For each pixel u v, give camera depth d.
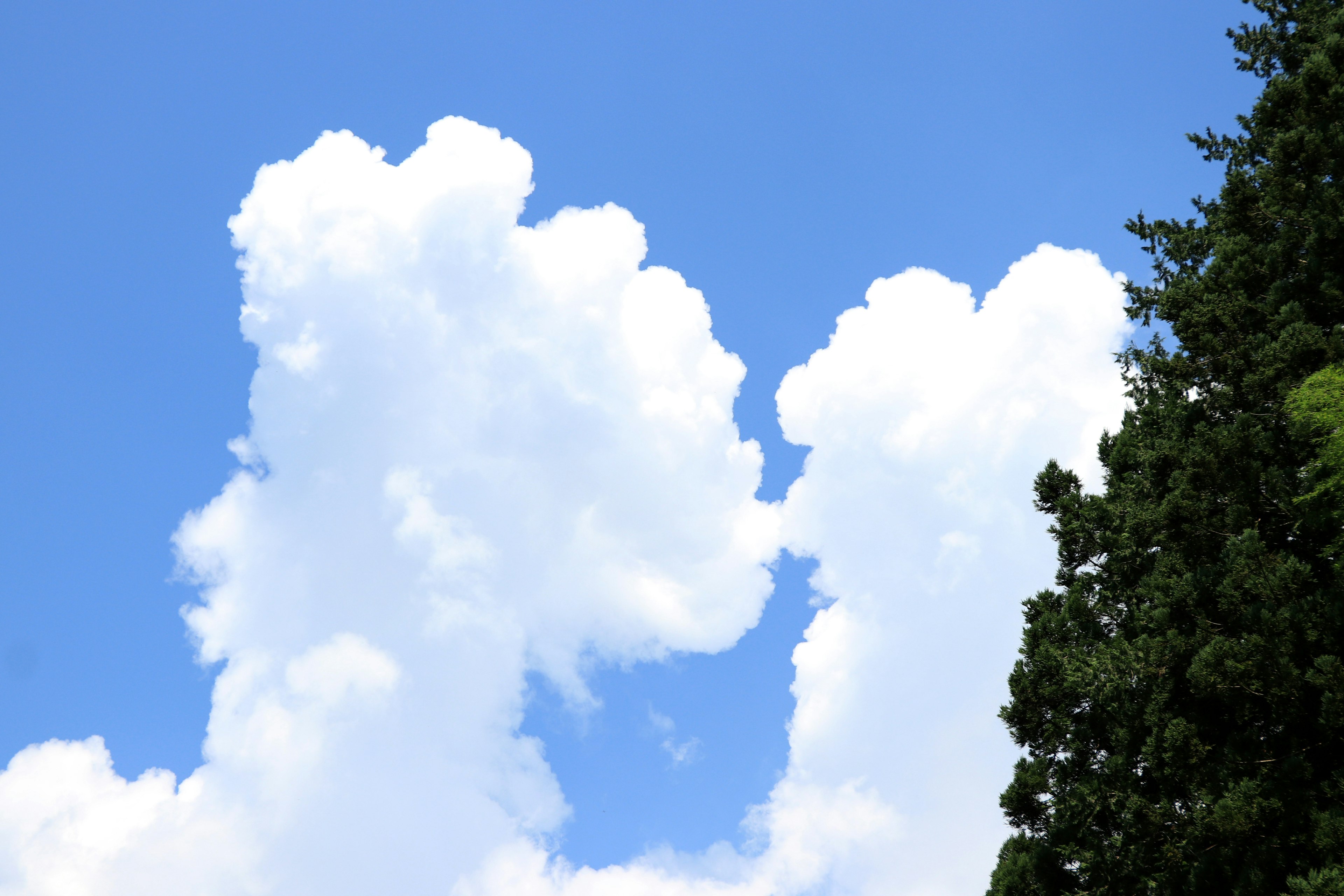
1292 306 18.52
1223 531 18.30
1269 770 15.71
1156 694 17.59
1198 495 18.58
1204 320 19.61
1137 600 20.25
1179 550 19.11
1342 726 14.90
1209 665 16.28
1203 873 15.87
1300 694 15.54
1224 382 19.62
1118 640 19.09
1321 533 17.31
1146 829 16.80
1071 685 18.55
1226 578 16.94
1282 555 17.31
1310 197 19.75
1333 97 19.66
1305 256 19.80
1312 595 16.30
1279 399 18.33
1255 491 17.91
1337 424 16.17
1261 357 18.34
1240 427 18.03
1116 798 17.75
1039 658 19.94
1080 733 19.56
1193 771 16.64
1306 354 17.70
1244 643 16.36
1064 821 18.80
